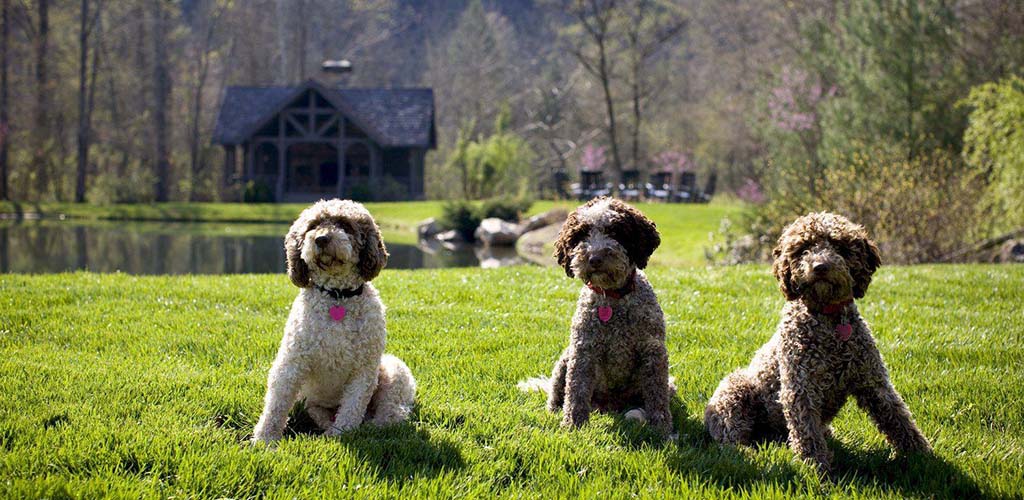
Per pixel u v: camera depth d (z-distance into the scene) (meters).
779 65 36.66
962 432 4.86
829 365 4.33
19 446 4.19
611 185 48.56
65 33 53.94
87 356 6.21
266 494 3.81
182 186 52.69
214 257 21.62
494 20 76.50
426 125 48.62
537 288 10.04
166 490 3.79
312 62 69.44
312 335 4.70
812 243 4.41
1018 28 22.84
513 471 4.25
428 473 4.12
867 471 4.39
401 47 83.62
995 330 7.56
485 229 28.00
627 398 5.48
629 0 45.88
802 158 22.94
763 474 4.12
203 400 5.16
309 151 48.56
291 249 4.86
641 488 3.95
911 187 15.52
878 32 21.89
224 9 59.78
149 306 8.45
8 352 6.25
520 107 70.94
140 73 55.38
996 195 15.79
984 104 17.28
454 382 5.95
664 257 20.67
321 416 5.11
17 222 34.09
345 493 3.80
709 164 54.66
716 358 6.67
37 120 47.47
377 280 10.57
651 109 60.25
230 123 47.88
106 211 39.72
